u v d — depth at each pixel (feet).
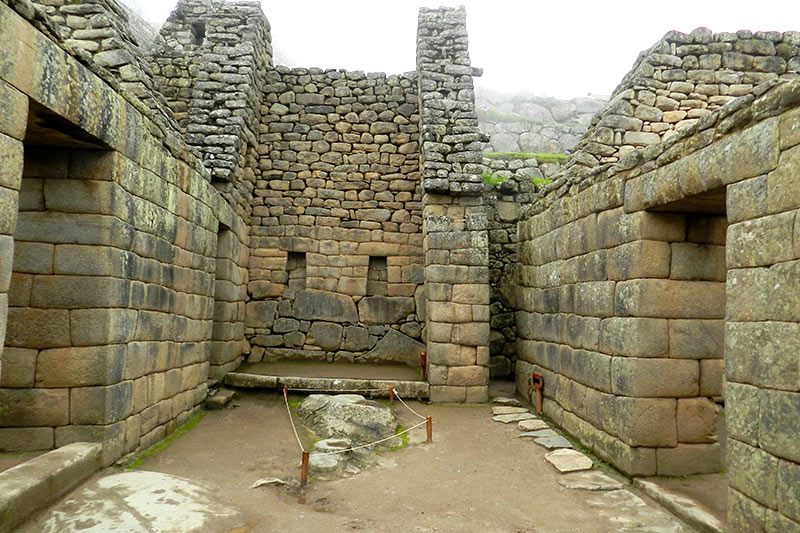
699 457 17.48
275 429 23.36
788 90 11.39
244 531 13.12
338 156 36.86
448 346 29.32
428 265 30.12
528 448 21.29
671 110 29.14
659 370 17.42
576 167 28.60
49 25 12.51
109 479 15.24
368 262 36.17
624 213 18.49
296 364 34.14
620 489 16.70
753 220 12.41
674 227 17.70
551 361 25.23
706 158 14.23
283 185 36.47
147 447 19.35
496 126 77.20
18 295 15.57
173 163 21.07
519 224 31.17
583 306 21.44
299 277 36.27
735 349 12.87
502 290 37.01
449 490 16.74
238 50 32.78
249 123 33.22
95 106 14.61
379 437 22.04
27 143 15.35
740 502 12.50
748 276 12.53
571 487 16.89
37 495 12.80
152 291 19.33
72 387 15.85
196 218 24.09
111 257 16.19
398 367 34.24
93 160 15.98
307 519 14.16
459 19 34.68
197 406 25.40
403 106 37.22
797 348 11.06
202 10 42.32
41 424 15.66
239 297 33.24
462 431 23.72
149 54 37.29
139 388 18.47
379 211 36.42
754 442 12.15
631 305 17.78
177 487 15.23
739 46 29.35
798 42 29.35
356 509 15.08
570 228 23.03
